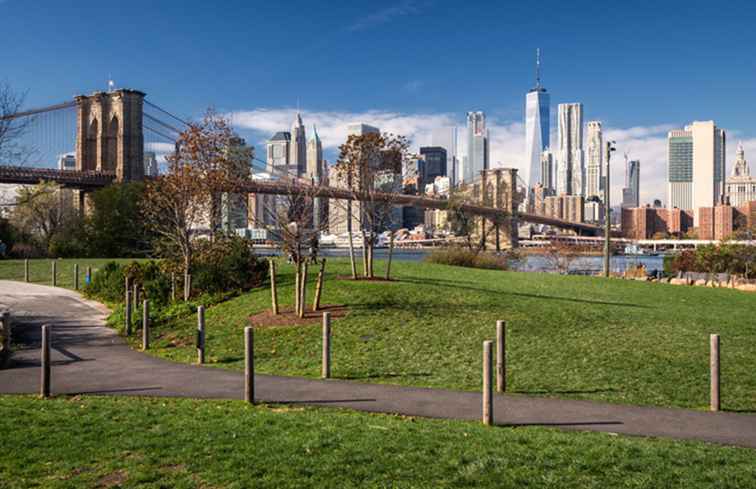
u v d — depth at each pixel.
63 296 29.25
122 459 7.88
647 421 10.06
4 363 14.57
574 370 13.46
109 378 13.09
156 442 8.49
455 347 15.62
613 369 13.55
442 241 80.31
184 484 7.11
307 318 18.72
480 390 12.05
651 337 16.59
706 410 10.75
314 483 7.15
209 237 28.66
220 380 12.91
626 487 7.14
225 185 27.55
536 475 7.44
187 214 27.55
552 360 14.28
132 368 14.16
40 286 33.69
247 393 11.02
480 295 21.84
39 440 8.57
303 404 10.98
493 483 7.20
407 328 17.39
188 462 7.80
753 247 42.94
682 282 38.41
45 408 10.42
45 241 58.81
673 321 18.89
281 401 11.18
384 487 7.05
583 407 10.87
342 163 28.94
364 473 7.45
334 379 12.97
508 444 8.57
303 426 9.38
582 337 16.48
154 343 17.31
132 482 7.14
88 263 42.59
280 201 28.34
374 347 15.70
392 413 10.45
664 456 8.16
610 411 10.62
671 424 9.91
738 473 7.54
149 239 46.56
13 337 18.52
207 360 15.03
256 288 24.95
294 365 14.39
